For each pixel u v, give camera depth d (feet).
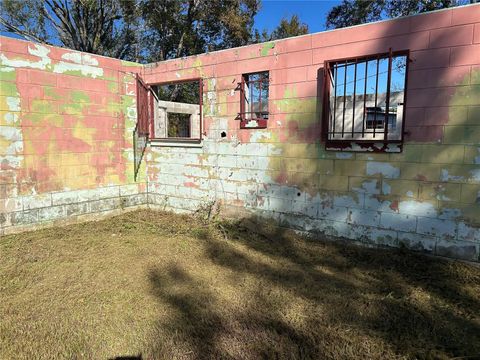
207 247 15.12
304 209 15.87
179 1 50.65
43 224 17.31
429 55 12.39
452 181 12.32
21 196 16.43
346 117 20.67
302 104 15.48
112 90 19.80
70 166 18.17
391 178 13.53
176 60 19.81
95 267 12.78
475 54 11.63
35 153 16.76
